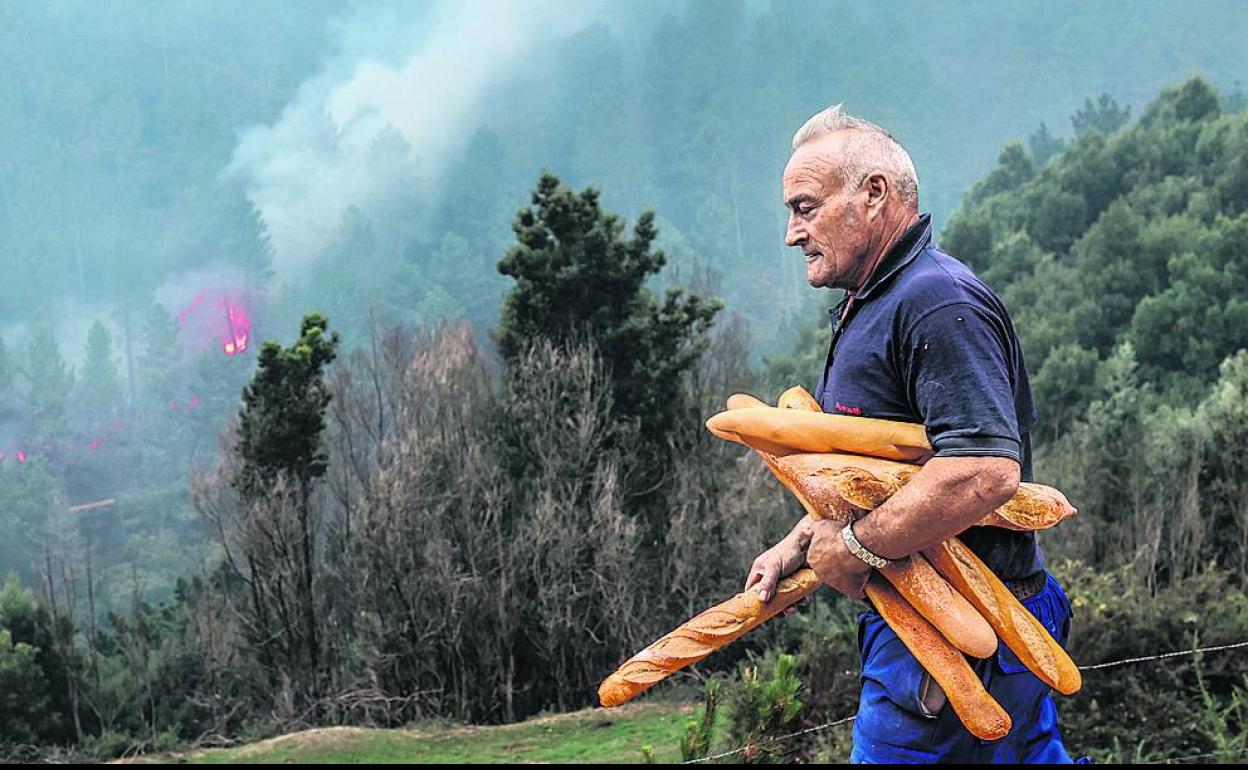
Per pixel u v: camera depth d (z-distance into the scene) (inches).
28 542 4217.5
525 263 1206.3
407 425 1130.7
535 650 1069.8
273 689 1103.0
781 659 244.7
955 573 106.0
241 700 1090.7
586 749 694.5
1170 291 2196.1
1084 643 347.3
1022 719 113.0
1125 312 2385.6
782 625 892.0
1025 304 2696.9
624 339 1175.0
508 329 1226.6
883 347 107.7
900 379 108.0
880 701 115.5
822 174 110.2
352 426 1266.0
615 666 1058.1
